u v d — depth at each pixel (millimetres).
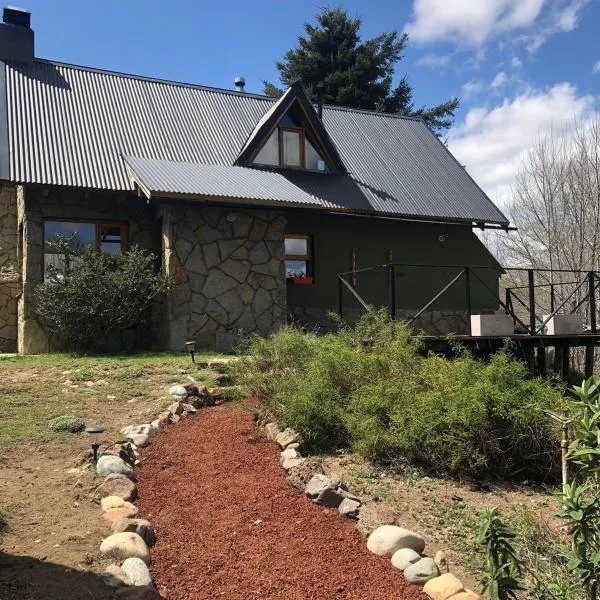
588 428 2779
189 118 14258
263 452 5434
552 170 22344
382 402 5613
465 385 5922
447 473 5367
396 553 3594
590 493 3168
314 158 14500
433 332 15211
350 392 6141
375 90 29094
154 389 7199
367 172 15289
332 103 28719
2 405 6332
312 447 5648
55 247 10250
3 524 3529
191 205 10836
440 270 15523
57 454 4945
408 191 15062
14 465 4648
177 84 15305
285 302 11812
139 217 11945
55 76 13555
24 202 10875
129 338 11328
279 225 11859
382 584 3320
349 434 5770
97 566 3115
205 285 10992
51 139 11727
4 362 8703
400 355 6535
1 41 13328
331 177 14430
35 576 2943
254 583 3252
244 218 11492
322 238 13953
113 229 11867
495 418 5574
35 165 10797
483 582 3129
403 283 14953
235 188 11141
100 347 10633
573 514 2701
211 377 7730
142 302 10586
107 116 13141
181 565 3408
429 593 3217
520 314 23094
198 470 4977
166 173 11102
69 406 6418
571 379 12180
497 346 9906
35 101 12539
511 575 3254
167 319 10680
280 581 3287
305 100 13906
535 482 5465
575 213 21359
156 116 13891
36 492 4113
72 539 3393
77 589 2854
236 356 9242
